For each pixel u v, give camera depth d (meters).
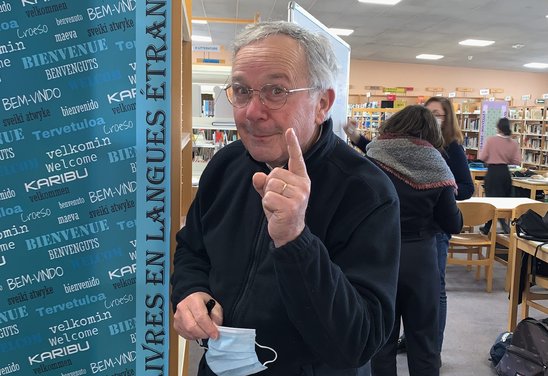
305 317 0.75
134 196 0.96
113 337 1.00
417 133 1.97
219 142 3.87
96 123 0.93
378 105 10.29
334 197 0.92
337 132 2.61
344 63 2.74
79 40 0.91
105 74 0.92
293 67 0.82
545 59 12.42
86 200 0.95
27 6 0.89
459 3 7.31
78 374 1.00
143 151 0.95
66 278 0.97
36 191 0.94
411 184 1.89
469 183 2.51
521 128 10.23
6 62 0.90
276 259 0.71
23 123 0.92
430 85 14.28
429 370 1.95
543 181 5.93
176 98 0.95
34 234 0.95
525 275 2.88
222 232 1.03
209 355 0.93
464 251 4.29
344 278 0.79
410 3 7.41
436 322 1.96
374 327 0.82
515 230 2.87
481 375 2.60
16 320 0.97
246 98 0.85
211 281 1.03
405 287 1.91
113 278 0.98
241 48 0.86
